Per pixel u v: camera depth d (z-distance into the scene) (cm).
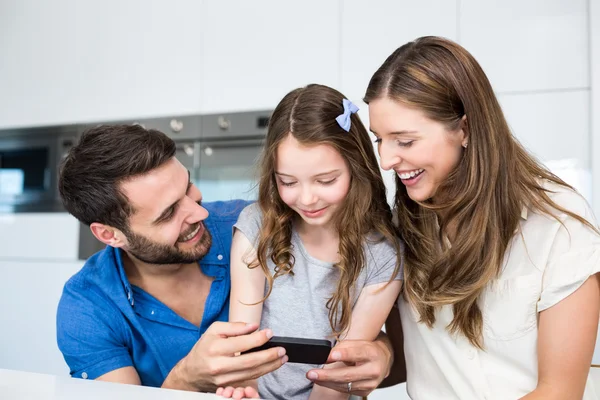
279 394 120
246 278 119
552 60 203
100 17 269
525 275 96
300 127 102
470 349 105
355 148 109
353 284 116
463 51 96
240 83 244
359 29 228
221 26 248
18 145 283
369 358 105
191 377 102
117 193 111
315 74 234
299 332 119
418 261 111
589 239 92
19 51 283
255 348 97
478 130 95
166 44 257
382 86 95
